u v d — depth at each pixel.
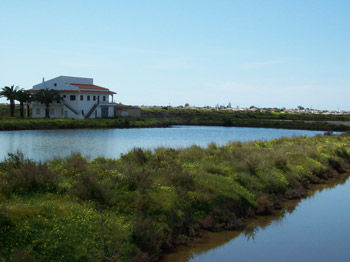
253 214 16.48
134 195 13.36
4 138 48.78
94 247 10.02
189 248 12.58
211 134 69.94
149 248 11.10
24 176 13.44
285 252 12.87
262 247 13.20
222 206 15.53
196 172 18.36
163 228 12.46
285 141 40.28
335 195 21.17
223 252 12.52
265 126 104.62
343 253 12.97
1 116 83.31
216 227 14.32
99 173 15.31
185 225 13.52
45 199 12.34
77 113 86.62
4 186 12.30
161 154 22.70
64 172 15.83
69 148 38.91
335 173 27.11
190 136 63.03
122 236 10.87
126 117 96.88
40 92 83.00
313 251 13.05
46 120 72.94
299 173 23.53
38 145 41.22
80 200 12.57
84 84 100.19
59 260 9.35
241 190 17.36
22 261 8.76
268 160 23.39
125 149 39.38
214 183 16.72
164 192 14.23
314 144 37.44
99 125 79.69
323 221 16.39
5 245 9.31
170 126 97.94
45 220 10.52
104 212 12.02
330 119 139.12
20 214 10.46
